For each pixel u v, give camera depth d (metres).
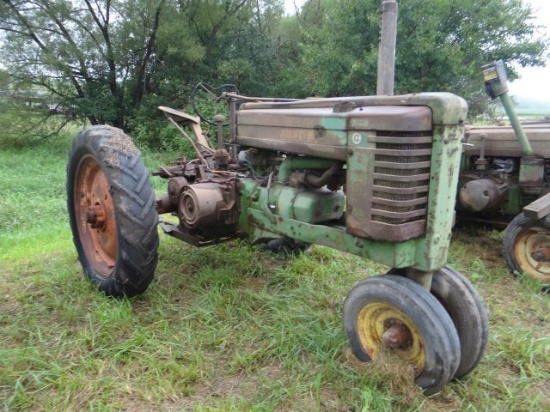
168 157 13.09
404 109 2.21
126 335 2.92
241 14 16.97
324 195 2.85
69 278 3.76
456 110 2.19
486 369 2.65
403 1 10.91
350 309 2.53
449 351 2.20
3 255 4.63
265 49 17.23
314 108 2.84
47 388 2.42
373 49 11.58
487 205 4.56
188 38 15.52
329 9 13.39
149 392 2.39
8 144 14.93
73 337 2.88
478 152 4.81
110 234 3.53
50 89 15.54
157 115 15.46
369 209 2.34
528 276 4.05
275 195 3.03
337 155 2.51
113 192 3.10
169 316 3.17
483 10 11.43
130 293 3.29
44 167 11.10
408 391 2.28
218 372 2.59
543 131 4.38
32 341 2.85
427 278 2.42
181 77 15.97
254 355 2.70
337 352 2.65
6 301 3.45
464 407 2.32
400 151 2.19
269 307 3.28
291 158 2.98
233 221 3.42
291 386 2.42
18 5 15.01
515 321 3.35
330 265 4.04
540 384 2.58
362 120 2.33
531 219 3.93
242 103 3.54
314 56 13.04
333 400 2.35
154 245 3.13
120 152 3.21
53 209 6.96
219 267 3.99
